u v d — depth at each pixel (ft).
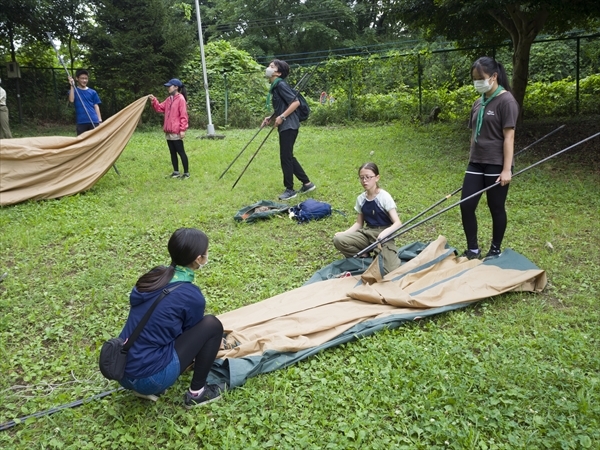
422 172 27.14
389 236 14.08
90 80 51.34
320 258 16.62
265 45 101.19
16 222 19.93
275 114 22.72
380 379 10.03
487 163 14.74
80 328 12.42
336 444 8.40
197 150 35.68
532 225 18.52
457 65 56.03
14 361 11.02
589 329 11.75
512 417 9.01
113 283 14.94
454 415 8.99
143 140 41.27
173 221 20.04
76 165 23.61
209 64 59.16
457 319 12.30
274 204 21.09
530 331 11.88
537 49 58.85
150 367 8.54
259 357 10.37
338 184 25.02
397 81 51.98
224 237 18.38
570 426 8.66
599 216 19.03
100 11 49.96
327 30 97.55
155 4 50.57
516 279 13.56
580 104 42.19
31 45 52.03
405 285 13.41
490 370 10.09
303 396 9.73
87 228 19.16
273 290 14.25
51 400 9.73
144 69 50.96
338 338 11.39
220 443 8.52
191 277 9.21
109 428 8.96
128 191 24.61
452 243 17.31
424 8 36.19
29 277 15.37
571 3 27.91
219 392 9.70
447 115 46.83
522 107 36.73
